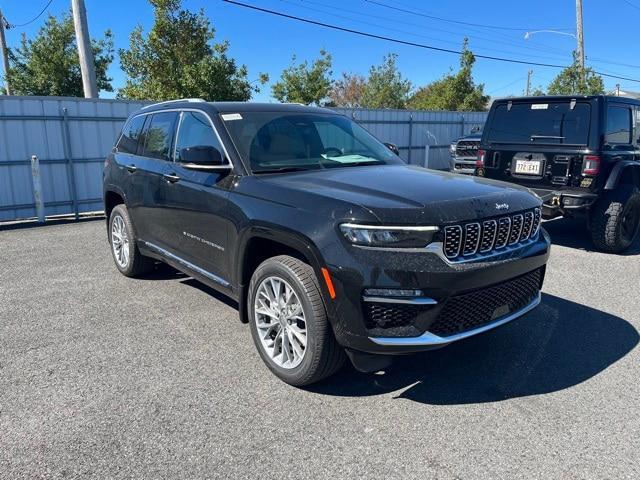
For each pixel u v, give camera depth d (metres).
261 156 3.85
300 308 3.23
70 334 4.22
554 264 6.39
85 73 12.97
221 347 3.96
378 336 2.87
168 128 4.79
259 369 3.60
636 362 3.73
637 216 6.89
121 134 5.92
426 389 3.35
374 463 2.61
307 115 4.57
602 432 2.87
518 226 3.35
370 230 2.83
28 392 3.28
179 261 4.57
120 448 2.71
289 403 3.17
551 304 4.93
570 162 6.67
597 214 6.71
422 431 2.88
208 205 3.93
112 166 5.79
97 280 5.75
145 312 4.72
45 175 10.67
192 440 2.79
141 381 3.43
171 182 4.47
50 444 2.74
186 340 4.09
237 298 3.80
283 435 2.84
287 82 28.28
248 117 4.17
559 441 2.79
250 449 2.71
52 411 3.06
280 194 3.33
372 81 43.47
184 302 4.99
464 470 2.55
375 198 3.03
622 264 6.39
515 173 7.29
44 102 10.41
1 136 10.08
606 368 3.64
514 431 2.88
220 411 3.07
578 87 25.02
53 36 26.14
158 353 3.86
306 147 4.16
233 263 3.73
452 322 2.98
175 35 17.28
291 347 3.36
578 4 24.62
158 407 3.11
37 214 10.53
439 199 3.06
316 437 2.82
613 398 3.23
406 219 2.84
